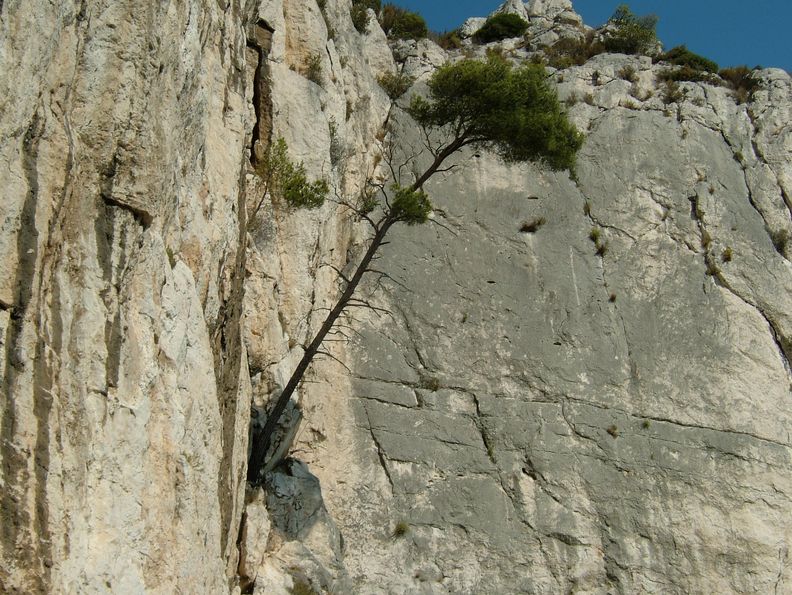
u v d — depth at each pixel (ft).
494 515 58.75
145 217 31.40
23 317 25.79
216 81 46.01
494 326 65.21
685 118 77.71
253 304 52.39
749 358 67.51
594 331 66.44
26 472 25.32
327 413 58.44
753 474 63.21
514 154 56.75
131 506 29.43
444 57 82.33
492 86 53.83
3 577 24.41
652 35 87.15
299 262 56.80
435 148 72.08
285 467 53.01
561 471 61.16
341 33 70.49
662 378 65.67
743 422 64.90
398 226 67.21
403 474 58.44
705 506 61.67
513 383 63.52
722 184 74.59
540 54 86.43
